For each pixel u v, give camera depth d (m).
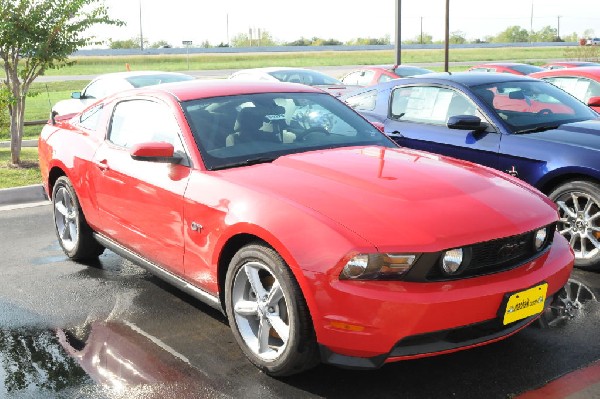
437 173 3.80
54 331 4.27
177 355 3.86
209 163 4.05
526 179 5.47
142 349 3.96
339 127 4.68
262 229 3.38
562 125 5.77
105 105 5.33
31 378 3.63
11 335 4.22
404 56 68.56
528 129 5.75
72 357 3.87
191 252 4.01
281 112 4.61
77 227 5.49
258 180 3.75
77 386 3.52
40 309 4.66
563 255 3.64
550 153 5.30
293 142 4.38
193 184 3.98
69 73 46.59
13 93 10.38
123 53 79.81
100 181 4.93
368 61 59.03
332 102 4.99
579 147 5.21
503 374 3.52
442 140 6.21
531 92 6.34
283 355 3.39
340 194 3.49
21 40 10.14
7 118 12.84
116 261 5.77
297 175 3.79
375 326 3.06
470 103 6.14
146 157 4.09
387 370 3.59
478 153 5.86
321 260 3.15
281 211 3.40
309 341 3.31
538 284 3.36
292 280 3.29
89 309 4.64
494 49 88.12
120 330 4.25
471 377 3.50
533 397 3.27
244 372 3.63
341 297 3.09
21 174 9.65
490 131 5.86
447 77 6.63
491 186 3.70
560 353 3.75
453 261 3.15
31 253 6.06
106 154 4.93
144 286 5.10
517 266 3.37
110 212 4.88
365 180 3.64
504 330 3.36
